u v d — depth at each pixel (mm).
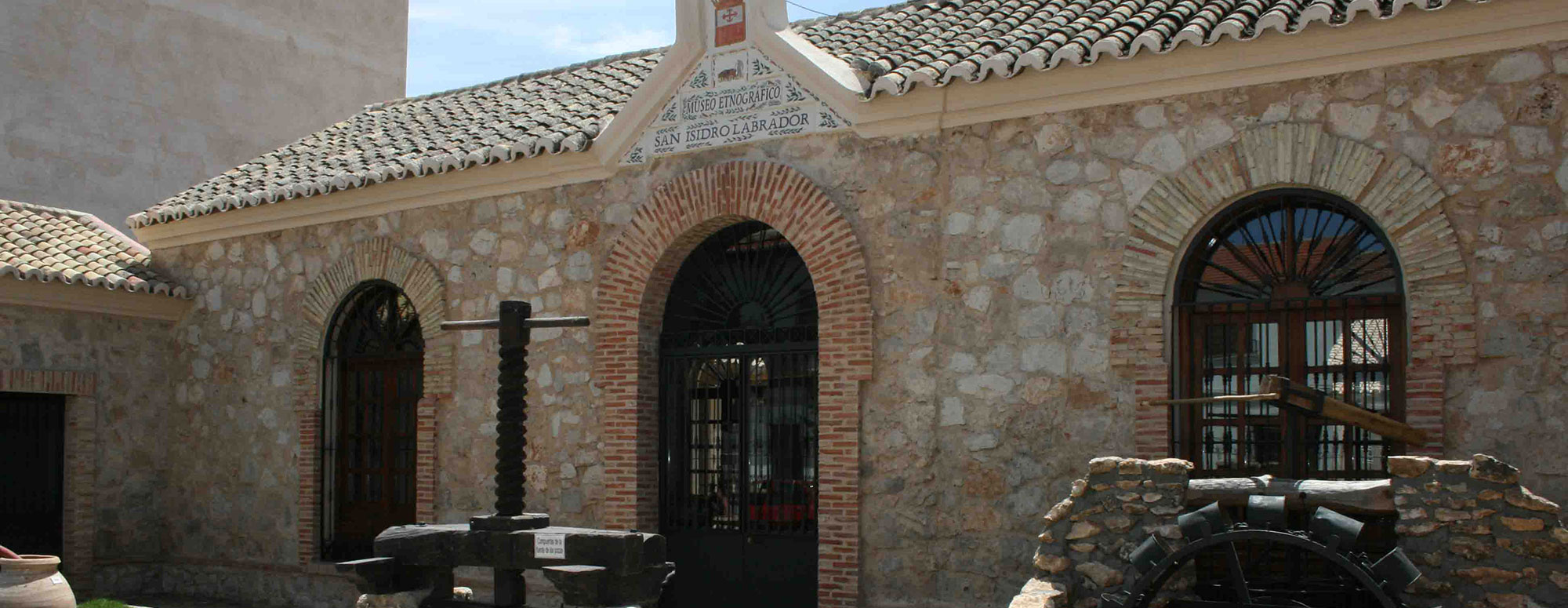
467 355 13008
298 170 15078
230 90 21562
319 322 14250
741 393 11688
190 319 15586
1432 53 8672
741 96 11336
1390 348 8898
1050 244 9938
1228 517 7656
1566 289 8258
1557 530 7113
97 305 14969
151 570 15508
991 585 9969
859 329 10602
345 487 14305
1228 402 9273
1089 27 10320
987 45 10609
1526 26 8359
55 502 14828
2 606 9320
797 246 10930
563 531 8070
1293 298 9242
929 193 10438
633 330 11789
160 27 20609
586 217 12242
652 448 11914
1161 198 9523
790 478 11359
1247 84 9250
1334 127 8969
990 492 10039
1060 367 9828
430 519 13062
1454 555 7344
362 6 24016
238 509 14898
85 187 19562
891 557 10430
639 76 14391
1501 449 8391
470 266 13016
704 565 11734
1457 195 8586
